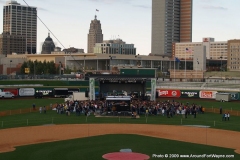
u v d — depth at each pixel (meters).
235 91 124.00
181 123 72.62
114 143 53.66
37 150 48.81
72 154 46.72
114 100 84.38
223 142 55.03
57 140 55.59
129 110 83.75
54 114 84.50
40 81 139.00
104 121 74.19
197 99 126.94
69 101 97.62
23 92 127.25
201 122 74.06
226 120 77.44
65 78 154.62
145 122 73.44
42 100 118.62
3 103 107.69
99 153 47.34
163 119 77.62
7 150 48.66
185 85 148.88
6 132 61.38
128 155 46.41
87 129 65.19
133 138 57.50
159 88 135.25
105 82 120.25
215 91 126.50
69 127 67.00
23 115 82.81
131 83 125.31
